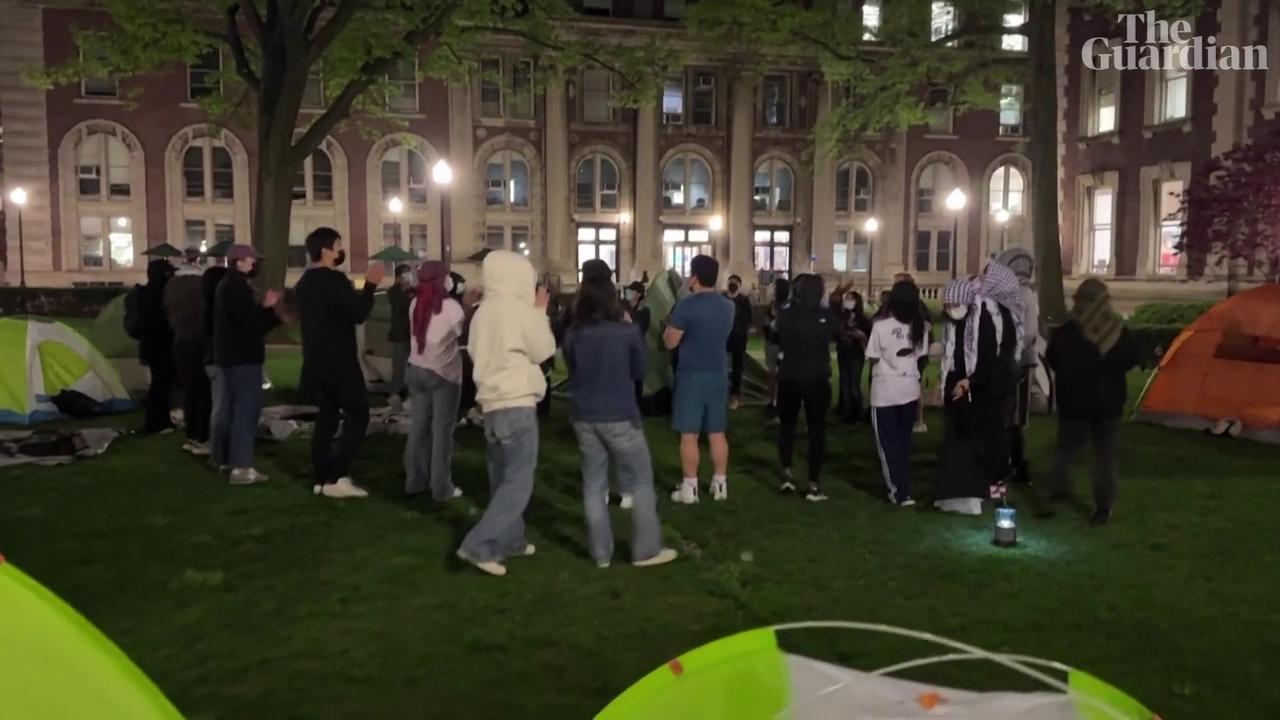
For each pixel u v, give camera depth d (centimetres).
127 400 1324
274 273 2112
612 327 644
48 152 3688
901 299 824
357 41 2127
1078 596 603
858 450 1082
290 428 1141
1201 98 2464
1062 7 2919
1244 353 1189
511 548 671
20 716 315
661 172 4328
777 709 343
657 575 640
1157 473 962
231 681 476
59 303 3238
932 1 2258
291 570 643
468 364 1227
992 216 4606
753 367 1530
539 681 478
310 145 2161
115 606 575
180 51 2234
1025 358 912
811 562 671
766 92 4419
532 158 4181
